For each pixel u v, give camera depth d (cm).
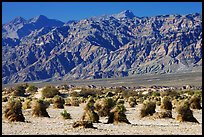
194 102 5088
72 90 9725
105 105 4056
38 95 8706
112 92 10344
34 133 2677
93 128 2955
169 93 9244
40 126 3073
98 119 3469
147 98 7844
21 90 8775
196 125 3338
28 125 3123
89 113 3478
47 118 3878
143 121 3681
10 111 3372
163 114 3869
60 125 3161
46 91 8662
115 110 3384
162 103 4941
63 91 9494
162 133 2780
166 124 3406
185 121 3562
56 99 5562
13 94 8638
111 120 3366
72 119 3834
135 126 3167
